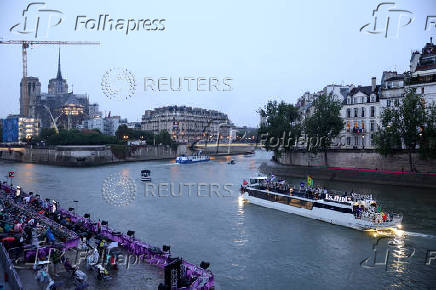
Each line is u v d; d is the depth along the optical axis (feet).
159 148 554.05
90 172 329.72
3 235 83.35
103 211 157.38
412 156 219.00
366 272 88.38
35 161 471.21
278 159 354.33
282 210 158.92
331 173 254.27
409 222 128.67
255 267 92.12
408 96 209.77
